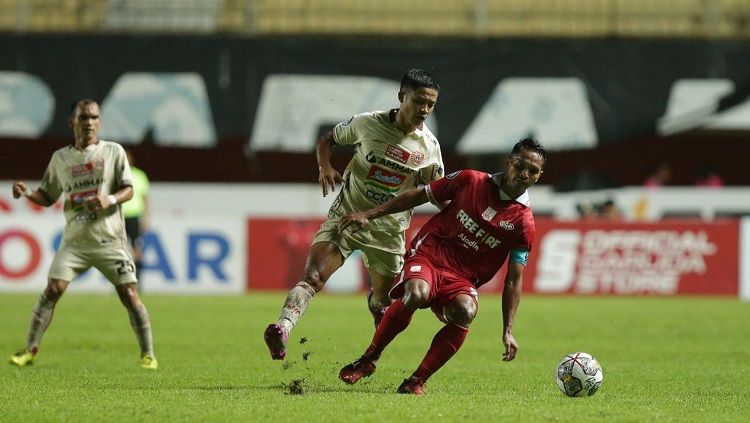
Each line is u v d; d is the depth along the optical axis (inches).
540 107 3201.3
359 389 1109.7
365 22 3476.9
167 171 3152.1
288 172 3166.8
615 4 3513.8
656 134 3208.7
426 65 3174.2
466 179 1037.2
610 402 1028.5
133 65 3139.8
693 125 3208.7
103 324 2009.1
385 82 3174.2
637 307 2632.9
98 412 906.1
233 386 1141.1
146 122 3144.7
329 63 3159.5
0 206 3063.5
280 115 3159.5
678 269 3061.0
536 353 1620.3
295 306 1082.7
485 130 3186.5
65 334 1814.7
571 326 2111.2
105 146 1317.7
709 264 3063.5
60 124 3129.9
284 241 2987.2
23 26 3312.0
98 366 1357.0
